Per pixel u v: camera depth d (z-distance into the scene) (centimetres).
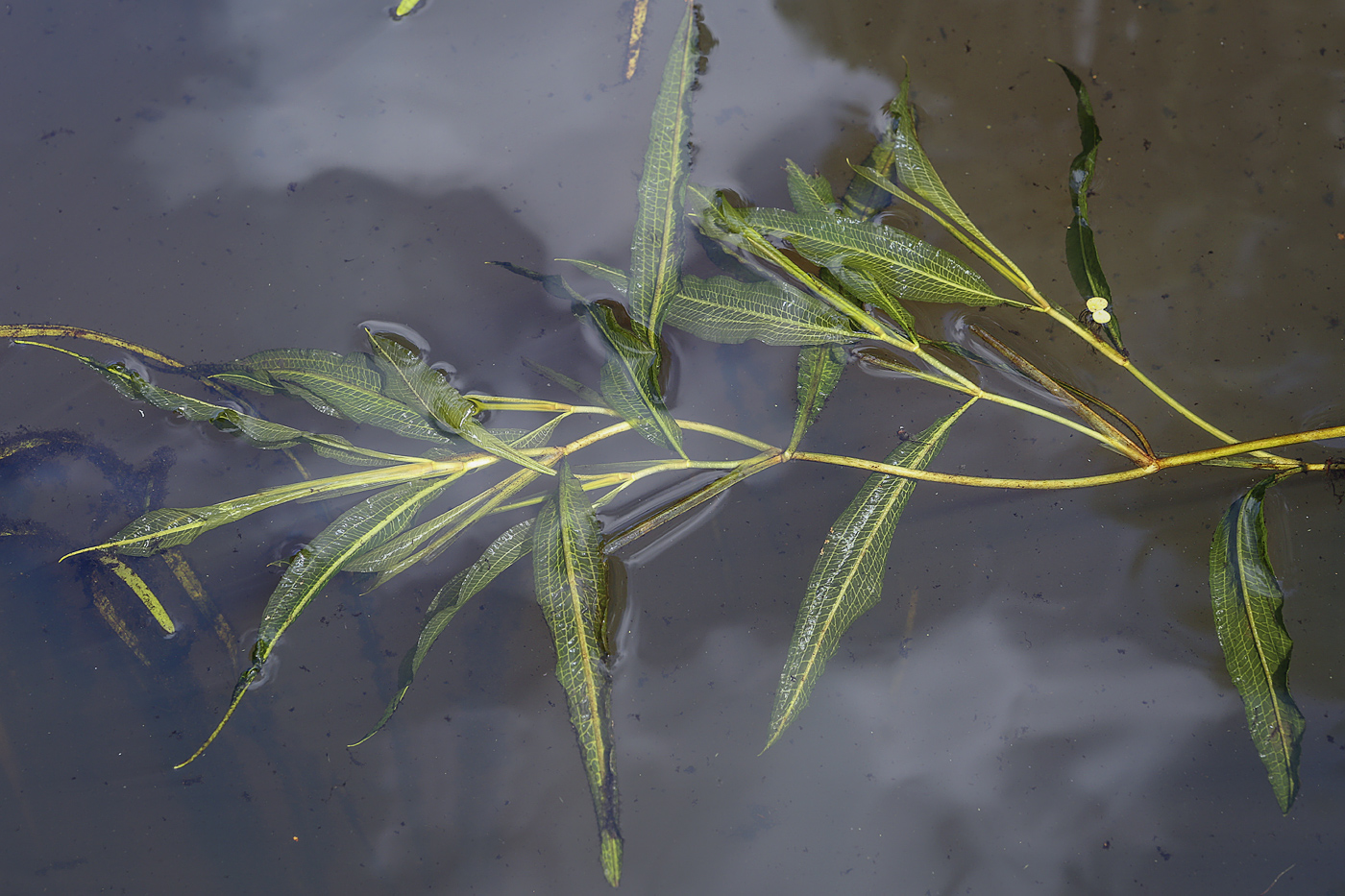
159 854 123
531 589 123
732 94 127
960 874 121
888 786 121
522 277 125
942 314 125
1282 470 122
